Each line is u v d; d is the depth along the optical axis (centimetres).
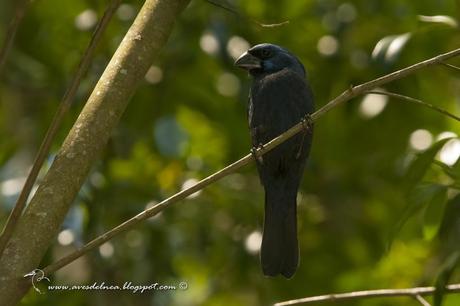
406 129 1317
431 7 1291
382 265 1311
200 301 1393
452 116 668
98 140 643
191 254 1302
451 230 879
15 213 561
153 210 611
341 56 1310
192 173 1329
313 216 1372
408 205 889
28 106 1335
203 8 1264
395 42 1016
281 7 1320
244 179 1334
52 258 1027
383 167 1332
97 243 598
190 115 1449
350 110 1273
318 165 1363
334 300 791
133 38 682
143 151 1314
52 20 1357
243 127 1300
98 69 1220
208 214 1278
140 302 1185
